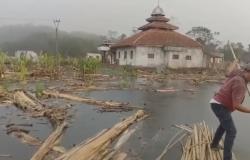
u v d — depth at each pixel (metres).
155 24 56.06
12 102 14.71
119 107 14.51
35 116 12.20
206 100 18.38
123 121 11.12
